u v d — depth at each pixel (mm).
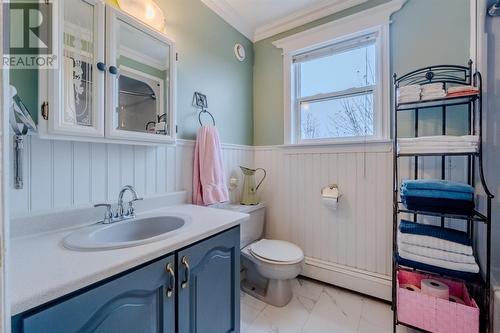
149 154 1413
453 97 1272
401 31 1649
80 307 629
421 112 1572
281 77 2195
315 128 2084
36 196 950
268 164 2270
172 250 861
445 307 1196
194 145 1697
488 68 1250
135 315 765
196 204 1643
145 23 1256
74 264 690
